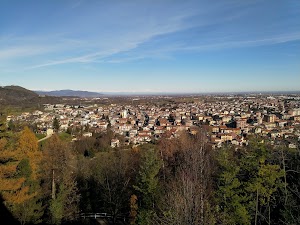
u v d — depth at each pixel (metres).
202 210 8.67
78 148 53.09
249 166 14.73
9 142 15.43
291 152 14.84
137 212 18.23
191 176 13.78
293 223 10.24
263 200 13.27
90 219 21.27
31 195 16.66
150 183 17.61
